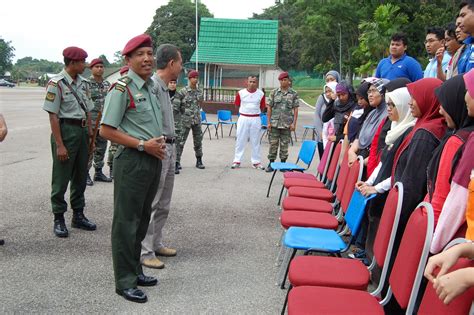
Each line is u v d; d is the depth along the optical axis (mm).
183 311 3574
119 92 3578
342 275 3037
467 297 1913
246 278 4238
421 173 3041
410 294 2398
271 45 25516
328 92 7020
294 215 4320
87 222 5480
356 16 22109
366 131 4840
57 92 5020
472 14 3963
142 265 4410
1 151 10609
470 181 2178
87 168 5469
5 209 6109
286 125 9266
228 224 5879
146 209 3855
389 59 6465
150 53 3674
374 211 3738
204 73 26219
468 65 4559
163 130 4406
